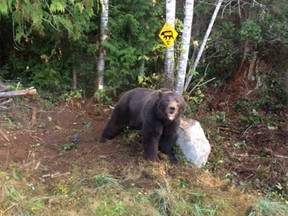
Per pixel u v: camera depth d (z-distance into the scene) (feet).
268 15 17.47
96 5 16.07
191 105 15.72
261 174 12.26
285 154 13.79
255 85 18.21
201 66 18.53
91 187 10.56
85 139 13.44
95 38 16.81
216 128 15.12
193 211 10.01
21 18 13.46
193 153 11.98
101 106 16.19
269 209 10.30
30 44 16.55
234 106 17.29
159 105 10.94
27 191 10.34
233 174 12.26
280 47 17.92
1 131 13.33
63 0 13.17
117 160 11.91
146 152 11.69
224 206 10.34
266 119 16.22
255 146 14.29
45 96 16.26
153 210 9.81
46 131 13.94
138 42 16.70
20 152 12.35
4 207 9.68
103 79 16.98
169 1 14.55
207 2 18.62
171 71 15.08
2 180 10.48
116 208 9.75
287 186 11.76
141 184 10.77
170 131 11.59
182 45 14.83
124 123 12.99
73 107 15.89
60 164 11.69
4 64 17.79
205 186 11.12
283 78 18.26
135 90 12.81
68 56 16.81
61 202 9.94
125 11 16.67
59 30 14.23
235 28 18.40
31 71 17.08
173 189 10.69
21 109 14.96
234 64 18.74
